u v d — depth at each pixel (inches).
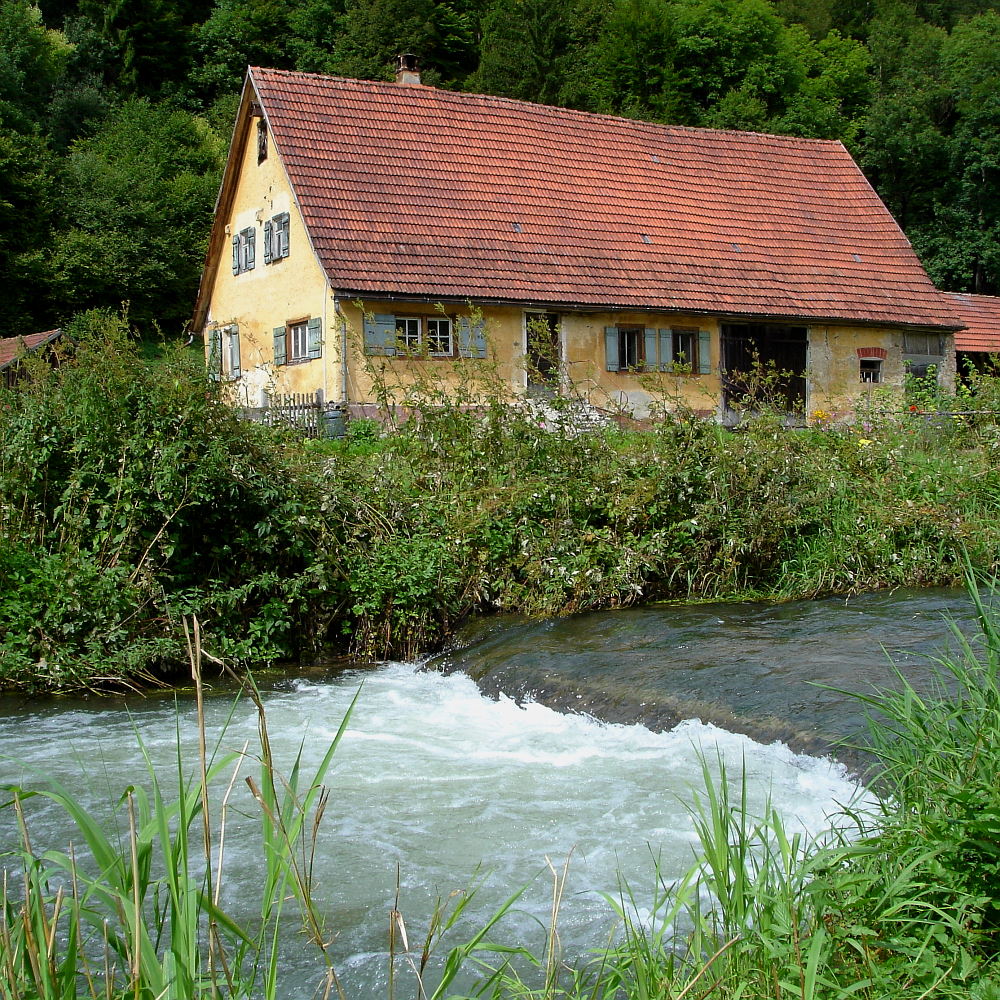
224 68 1943.9
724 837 133.3
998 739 148.2
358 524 377.1
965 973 115.6
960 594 368.2
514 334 813.9
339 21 1968.5
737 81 1834.4
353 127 880.3
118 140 1622.8
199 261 1473.9
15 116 1483.8
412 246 802.8
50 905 159.5
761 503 405.4
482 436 406.9
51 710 294.0
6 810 210.2
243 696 309.0
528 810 206.5
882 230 1047.6
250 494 353.1
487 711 287.3
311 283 826.2
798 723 226.2
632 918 159.8
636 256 895.7
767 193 1037.8
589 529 384.8
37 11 1804.9
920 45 1921.8
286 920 164.7
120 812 209.6
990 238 1729.8
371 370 448.5
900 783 155.7
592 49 1867.6
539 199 904.3
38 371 358.0
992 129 1729.8
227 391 368.5
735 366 914.1
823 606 358.0
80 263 1343.5
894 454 431.2
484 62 1809.8
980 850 130.0
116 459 341.1
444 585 368.2
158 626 334.0
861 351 965.2
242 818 207.0
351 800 214.7
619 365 861.8
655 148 1025.5
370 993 143.3
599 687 275.3
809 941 120.7
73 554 331.6
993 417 479.8
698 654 289.7
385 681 327.6
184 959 95.5
